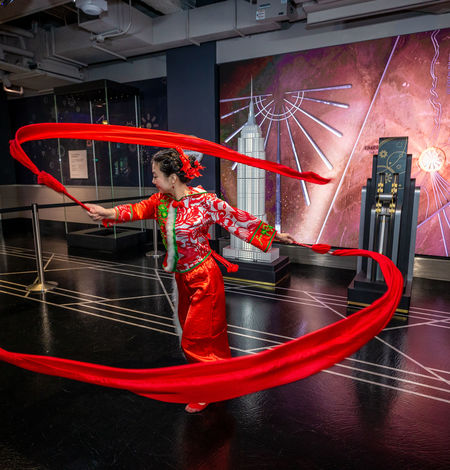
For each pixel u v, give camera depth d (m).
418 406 1.90
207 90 5.22
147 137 1.71
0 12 4.52
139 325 2.92
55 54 5.75
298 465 1.52
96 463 1.54
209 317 1.76
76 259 5.14
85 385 2.11
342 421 1.79
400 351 2.47
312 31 4.52
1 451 1.60
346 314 3.13
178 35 5.00
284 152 4.91
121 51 5.57
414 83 4.06
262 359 1.04
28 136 1.56
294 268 4.70
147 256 5.28
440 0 3.56
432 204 4.15
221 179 5.40
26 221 8.55
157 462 1.54
